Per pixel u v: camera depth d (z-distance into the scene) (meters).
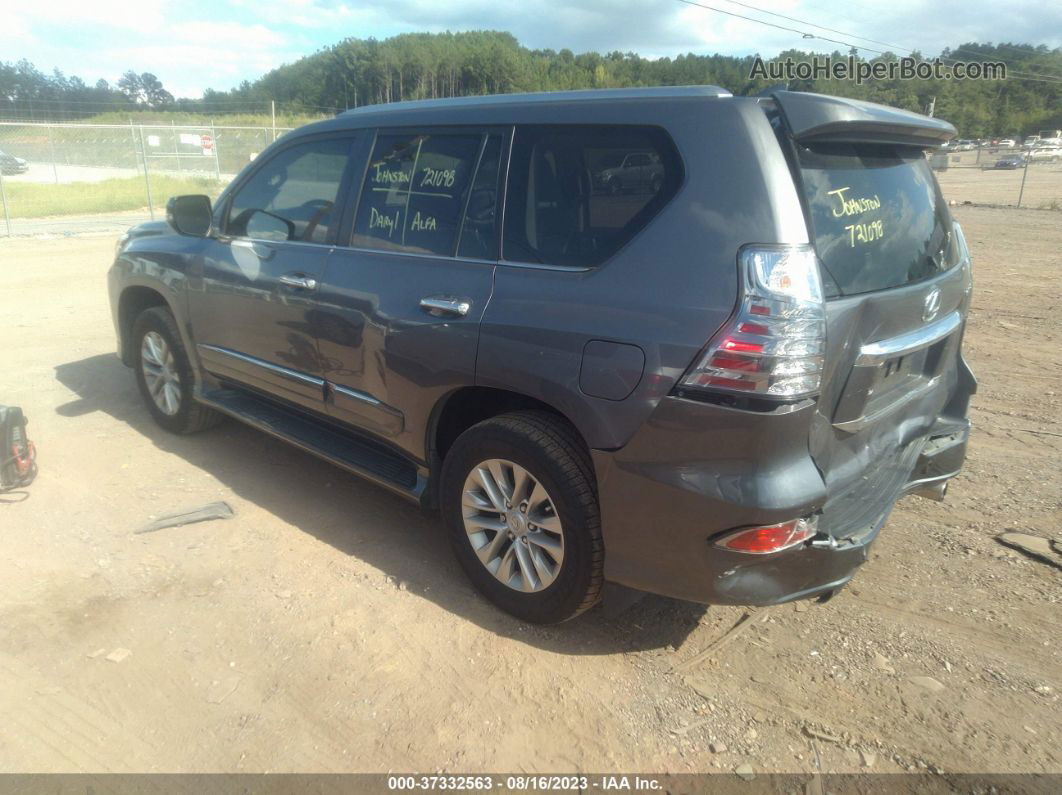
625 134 2.80
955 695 2.82
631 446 2.62
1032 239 15.27
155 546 3.66
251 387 4.28
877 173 2.93
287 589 3.35
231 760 2.46
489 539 3.21
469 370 3.05
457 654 2.98
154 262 4.72
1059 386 6.24
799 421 2.46
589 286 2.75
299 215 3.96
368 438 3.70
